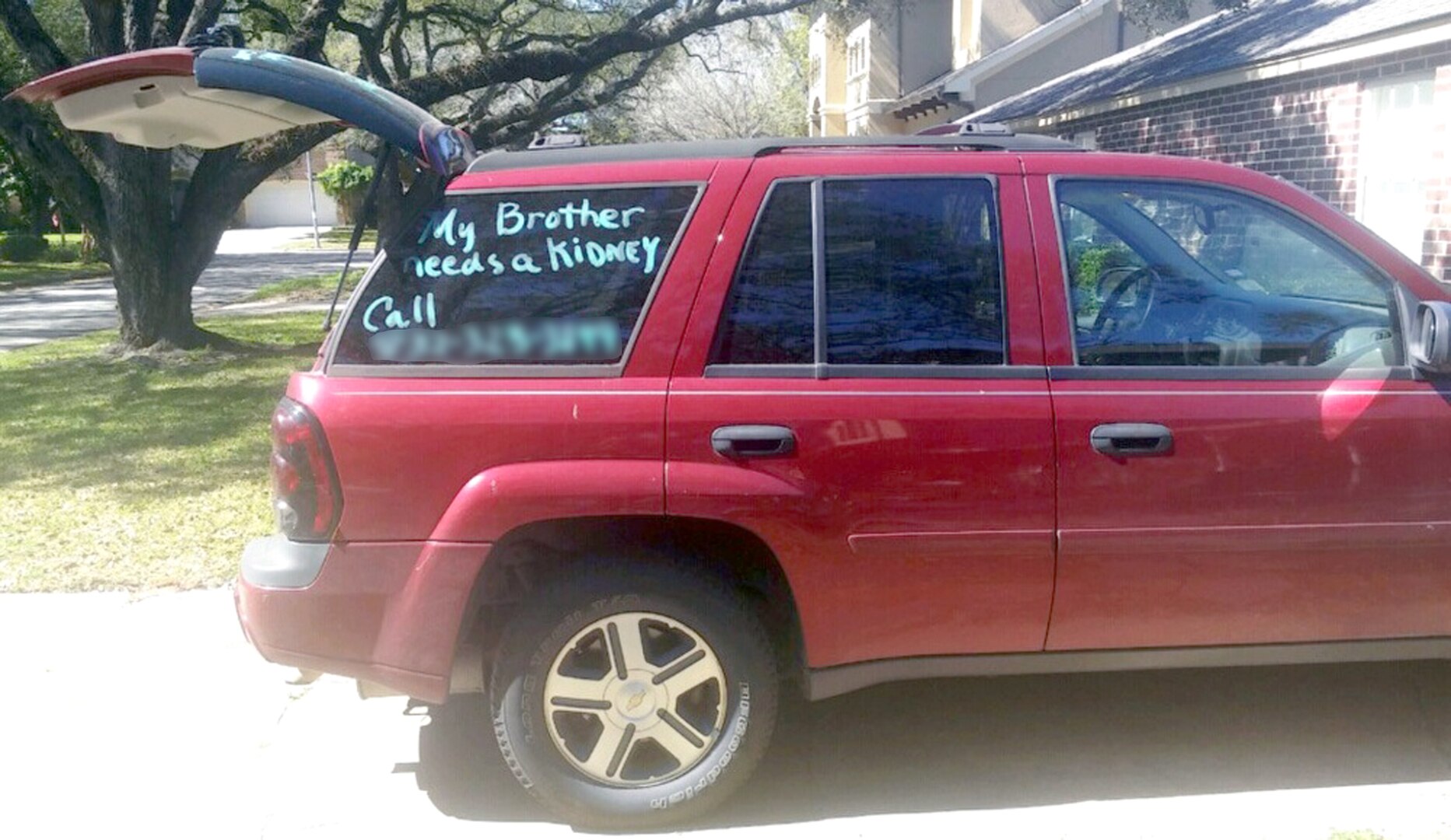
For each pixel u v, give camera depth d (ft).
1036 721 14.38
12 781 13.43
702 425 11.33
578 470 11.27
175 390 37.68
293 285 88.28
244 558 11.99
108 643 17.21
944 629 11.76
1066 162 12.27
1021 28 79.66
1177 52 46.57
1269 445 11.72
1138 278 12.64
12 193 144.25
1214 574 11.84
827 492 11.41
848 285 11.80
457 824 12.32
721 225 11.80
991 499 11.55
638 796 11.84
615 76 79.97
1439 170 29.73
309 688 15.71
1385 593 12.03
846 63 106.01
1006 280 11.87
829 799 12.66
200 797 13.03
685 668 11.69
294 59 12.14
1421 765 13.05
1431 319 11.59
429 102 50.34
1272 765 13.15
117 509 23.53
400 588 11.37
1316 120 34.65
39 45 42.57
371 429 11.30
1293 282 12.73
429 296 11.78
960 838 11.84
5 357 46.85
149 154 44.11
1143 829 11.89
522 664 11.60
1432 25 28.66
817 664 11.73
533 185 12.06
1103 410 11.62
